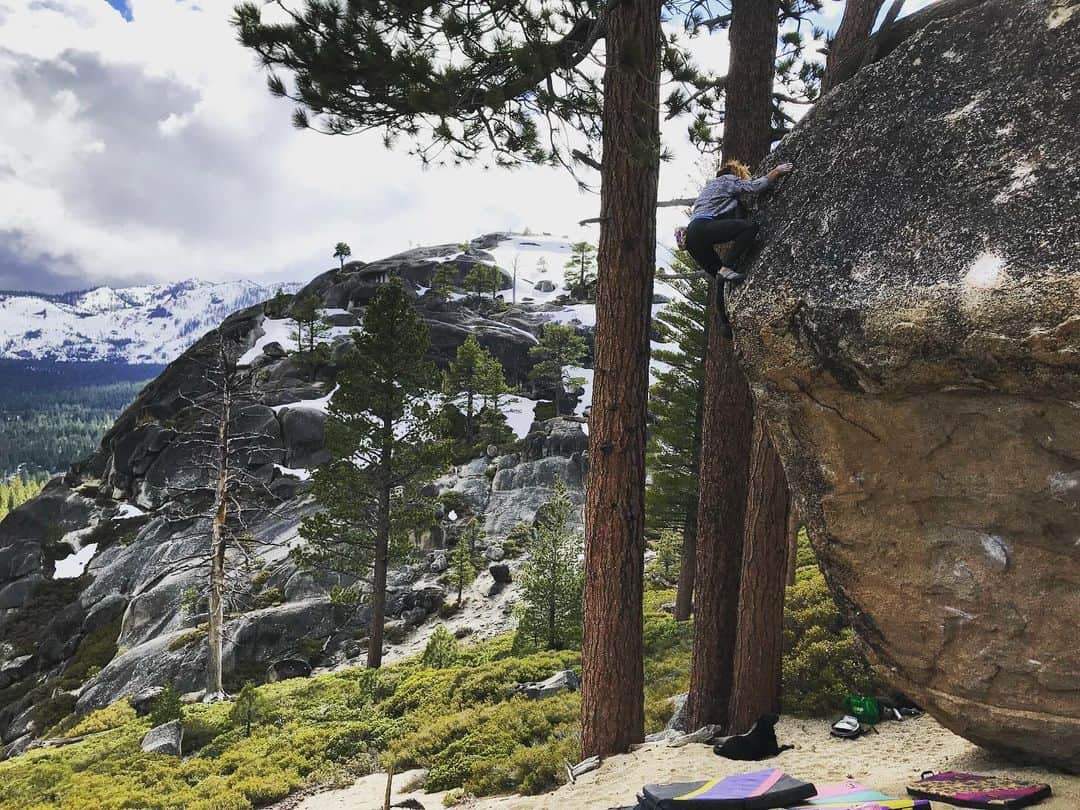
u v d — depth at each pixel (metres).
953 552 4.50
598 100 8.31
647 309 8.71
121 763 15.79
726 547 9.52
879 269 4.20
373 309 26.28
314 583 35.06
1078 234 3.53
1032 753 4.66
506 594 34.44
